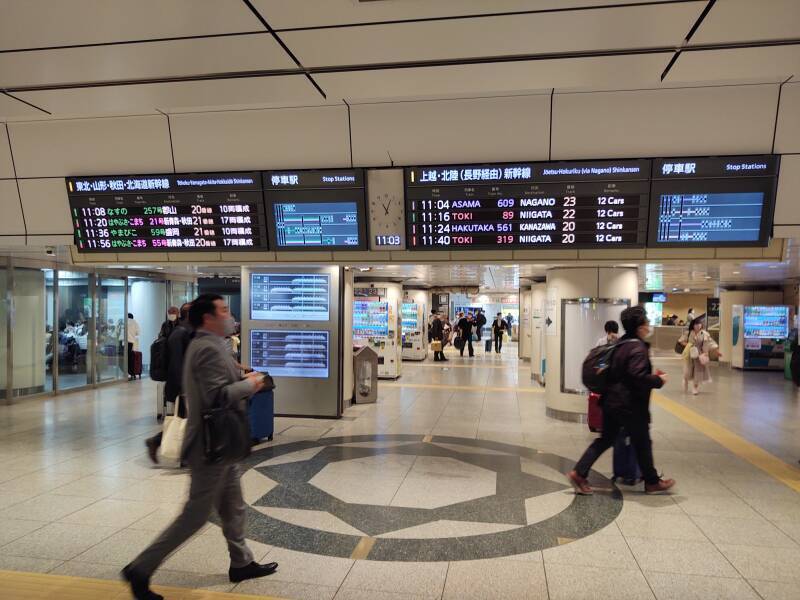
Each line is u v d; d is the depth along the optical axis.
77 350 12.20
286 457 6.64
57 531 4.32
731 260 5.91
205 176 6.15
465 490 5.43
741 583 3.57
